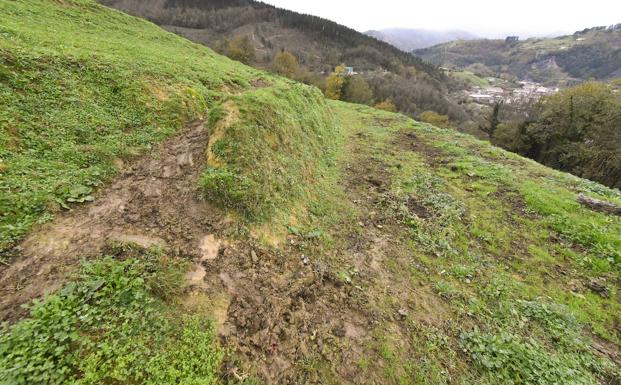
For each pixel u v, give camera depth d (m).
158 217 5.89
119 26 18.95
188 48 21.77
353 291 6.08
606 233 8.79
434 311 6.04
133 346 3.77
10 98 7.28
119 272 4.52
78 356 3.53
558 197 10.73
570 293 6.94
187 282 4.80
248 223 6.26
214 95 12.78
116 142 7.81
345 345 4.99
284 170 8.10
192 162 7.44
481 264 7.57
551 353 5.51
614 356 5.67
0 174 5.59
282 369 4.36
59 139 7.10
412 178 11.63
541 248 8.38
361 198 9.90
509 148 31.66
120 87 9.88
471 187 11.33
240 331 4.51
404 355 5.06
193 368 3.83
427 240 8.16
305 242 6.81
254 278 5.39
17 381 3.16
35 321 3.70
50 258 4.61
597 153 22.64
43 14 14.95
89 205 5.86
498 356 5.23
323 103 16.53
